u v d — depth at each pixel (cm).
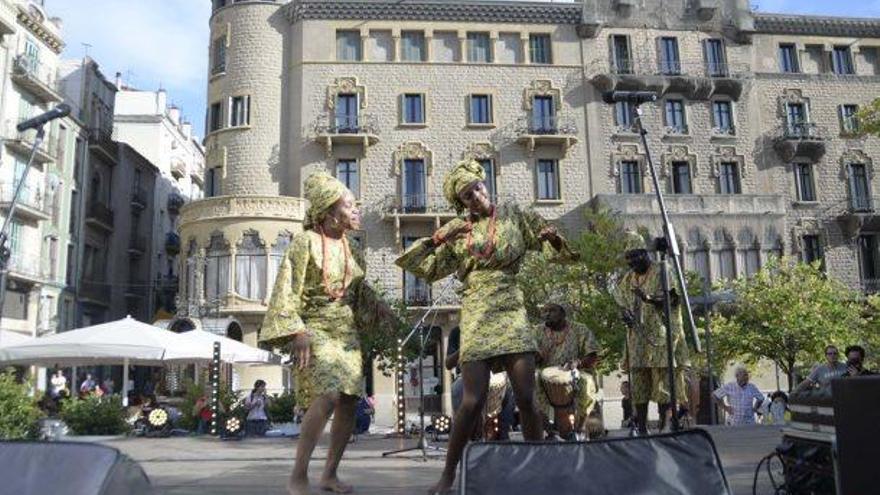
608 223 2867
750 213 3569
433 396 3212
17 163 3519
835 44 3950
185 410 1866
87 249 4166
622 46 3731
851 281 3691
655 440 267
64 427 1316
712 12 3788
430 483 503
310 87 3500
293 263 432
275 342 421
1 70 3416
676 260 690
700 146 3691
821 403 352
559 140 3544
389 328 477
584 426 661
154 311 4912
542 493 245
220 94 3562
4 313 3381
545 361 648
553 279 2617
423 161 3512
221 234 3284
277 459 815
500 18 3653
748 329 2933
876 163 3831
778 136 3772
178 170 5438
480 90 3594
